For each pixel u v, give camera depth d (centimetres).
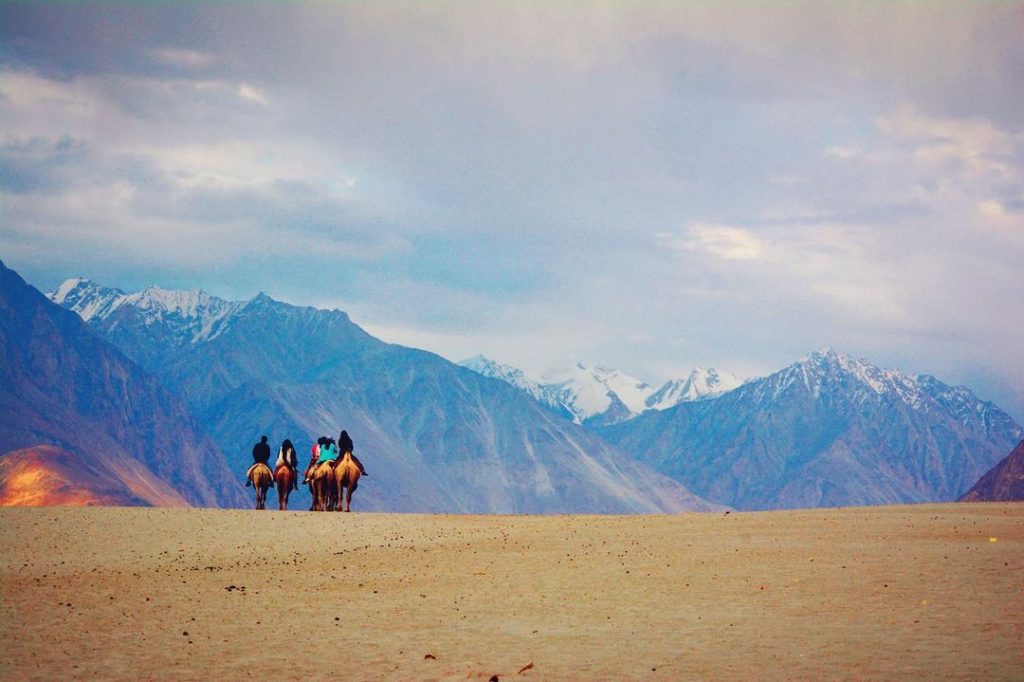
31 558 4750
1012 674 2452
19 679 2644
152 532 5569
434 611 3506
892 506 6462
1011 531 4788
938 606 3219
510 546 4922
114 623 3362
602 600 3588
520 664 2745
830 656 2689
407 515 6569
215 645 3039
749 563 4150
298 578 4203
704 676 2553
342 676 2658
